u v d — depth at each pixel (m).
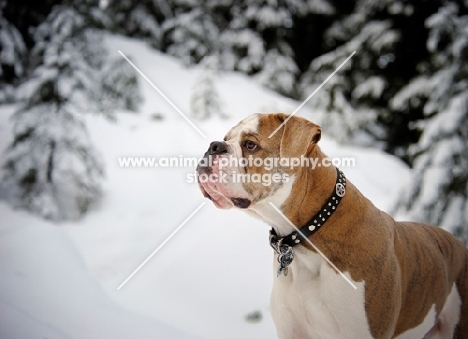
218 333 2.98
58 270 3.49
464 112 4.54
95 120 6.70
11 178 5.09
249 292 3.45
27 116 5.16
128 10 12.42
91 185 5.11
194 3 12.06
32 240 3.84
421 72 8.38
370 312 1.99
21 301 2.92
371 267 1.99
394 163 7.49
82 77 5.46
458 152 4.44
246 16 11.98
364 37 9.01
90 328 2.78
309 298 2.07
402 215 4.69
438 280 2.33
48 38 5.51
